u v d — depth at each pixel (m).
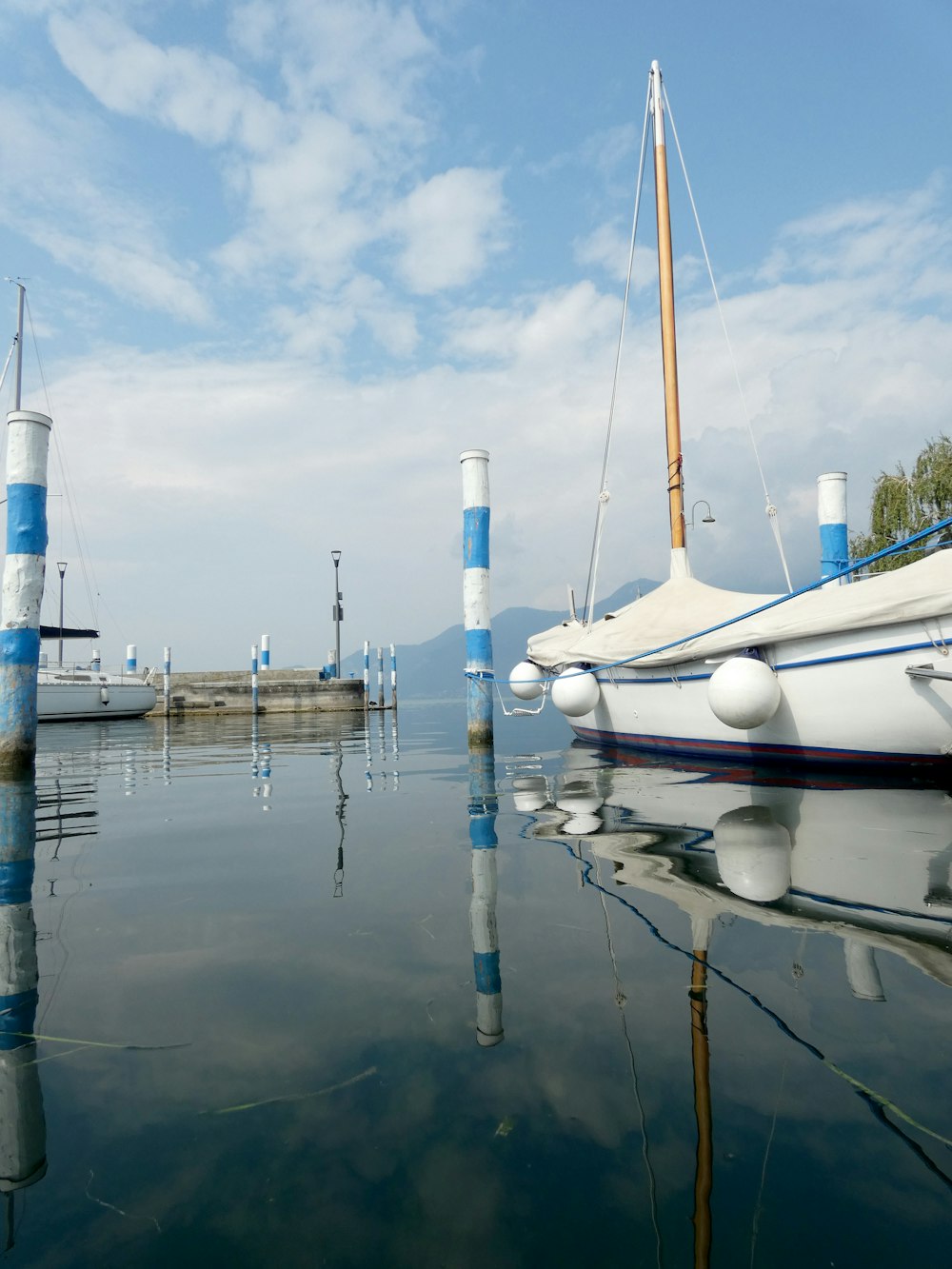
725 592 8.70
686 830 4.21
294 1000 2.07
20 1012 2.03
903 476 17.62
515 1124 1.47
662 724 8.55
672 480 11.05
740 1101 1.52
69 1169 1.38
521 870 3.42
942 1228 1.17
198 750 11.73
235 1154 1.41
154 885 3.34
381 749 11.14
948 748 5.72
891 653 5.86
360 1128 1.48
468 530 10.35
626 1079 1.62
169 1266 1.13
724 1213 1.21
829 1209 1.22
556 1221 1.21
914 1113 1.47
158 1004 2.07
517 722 18.95
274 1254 1.15
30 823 5.03
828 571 10.35
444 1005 2.01
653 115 12.12
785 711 6.75
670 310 11.27
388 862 3.67
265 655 35.19
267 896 3.12
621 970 2.20
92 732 18.59
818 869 3.27
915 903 2.75
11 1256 1.15
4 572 9.03
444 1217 1.22
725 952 2.32
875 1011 1.90
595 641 9.37
